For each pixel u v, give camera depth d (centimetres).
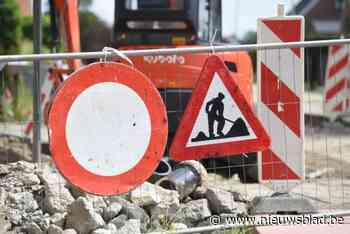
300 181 995
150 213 917
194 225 914
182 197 977
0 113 2253
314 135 2134
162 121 852
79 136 816
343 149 1848
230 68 1321
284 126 988
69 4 1528
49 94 1620
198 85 894
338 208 1023
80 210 852
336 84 2184
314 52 2747
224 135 905
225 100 902
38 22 1262
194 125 898
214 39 1391
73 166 816
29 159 1498
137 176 846
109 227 852
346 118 2272
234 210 944
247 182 1275
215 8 1442
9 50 3203
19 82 2312
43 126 1706
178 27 1391
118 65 827
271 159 996
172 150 898
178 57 1325
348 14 4841
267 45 900
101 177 830
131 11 1407
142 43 1405
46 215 888
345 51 2147
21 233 860
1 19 3167
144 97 842
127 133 838
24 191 927
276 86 985
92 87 818
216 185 1191
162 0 1396
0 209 883
